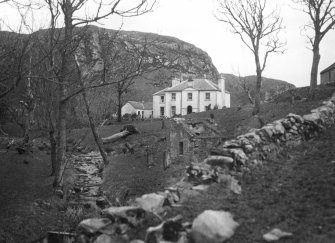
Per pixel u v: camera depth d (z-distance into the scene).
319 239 7.99
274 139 14.20
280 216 9.25
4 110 44.50
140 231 9.27
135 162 32.88
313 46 30.83
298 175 11.70
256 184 11.44
